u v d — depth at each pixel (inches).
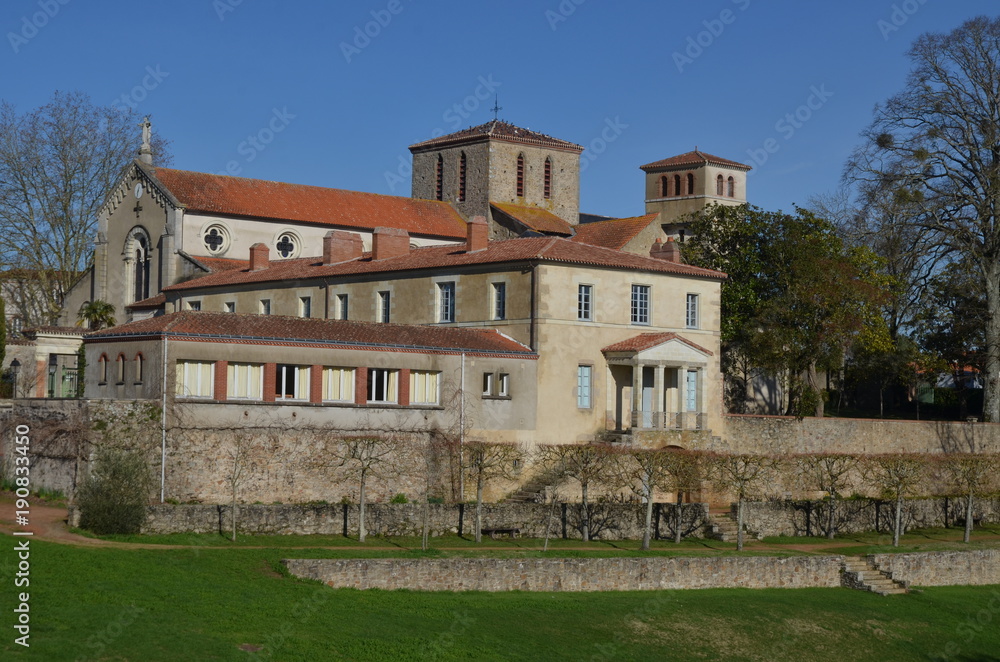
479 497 2066.9
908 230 3316.9
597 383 2591.0
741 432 2790.4
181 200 3459.6
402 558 1776.6
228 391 2102.6
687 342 2647.6
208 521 1886.1
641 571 1934.1
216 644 1371.8
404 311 2755.9
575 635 1668.3
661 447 2559.1
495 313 2598.4
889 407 3841.0
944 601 2114.9
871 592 2090.3
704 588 1987.0
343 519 2004.2
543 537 2161.7
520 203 4126.5
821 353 2989.7
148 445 1991.9
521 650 1568.7
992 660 1868.8
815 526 2448.3
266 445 2094.0
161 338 2038.6
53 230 3727.9
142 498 1872.5
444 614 1651.1
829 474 2554.1
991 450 3216.0
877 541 2427.4
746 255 3164.4
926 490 2795.3
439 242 3853.3
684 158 4463.6
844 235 3422.7
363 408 2236.7
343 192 3865.7
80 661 1264.8
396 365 2290.8
